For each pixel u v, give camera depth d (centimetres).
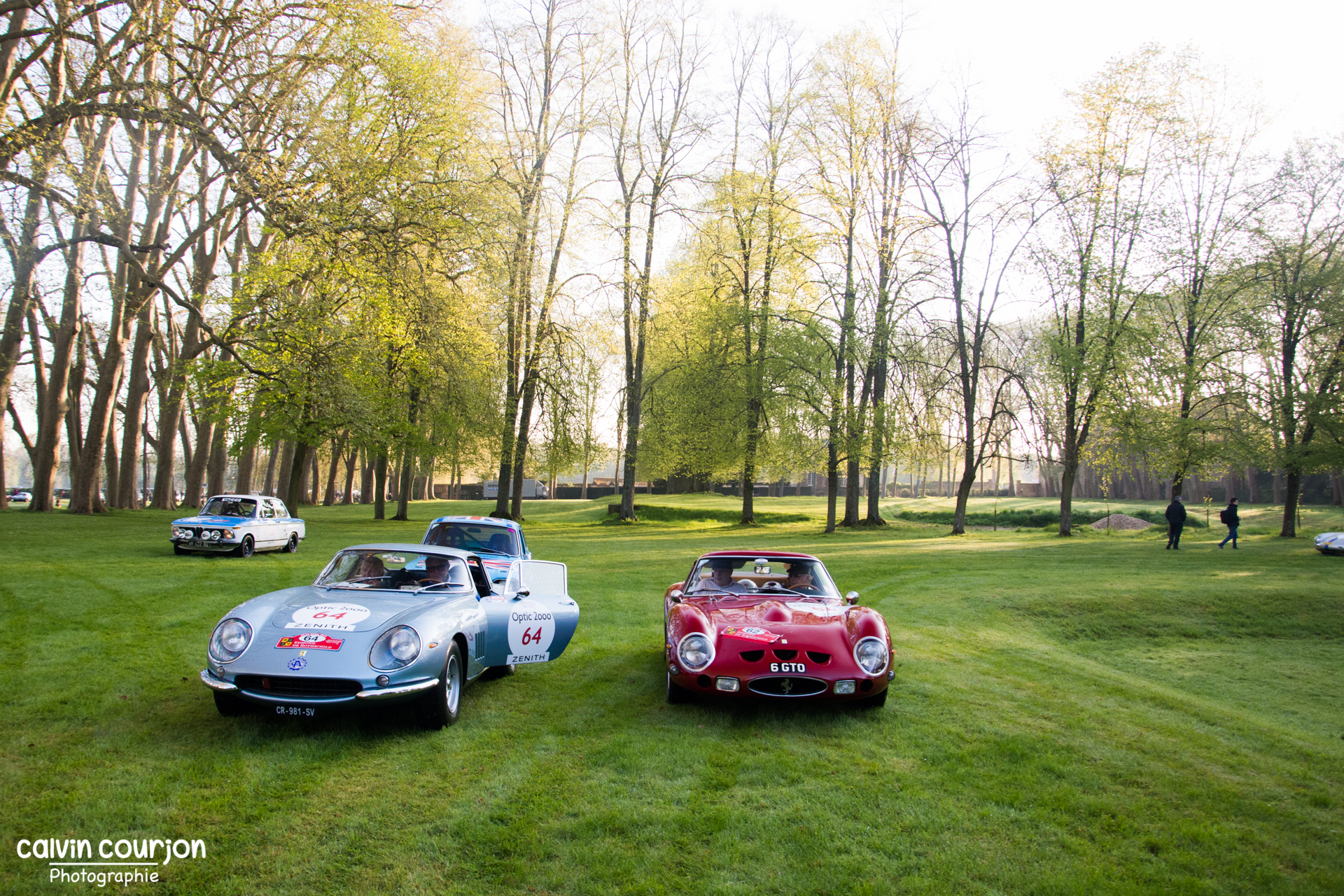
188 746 506
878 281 3072
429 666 543
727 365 3300
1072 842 405
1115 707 710
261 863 356
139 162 2495
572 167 3206
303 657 517
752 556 821
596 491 8025
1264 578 1648
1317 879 375
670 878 355
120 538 2038
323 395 1633
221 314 2439
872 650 626
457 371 2536
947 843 402
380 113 1911
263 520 1828
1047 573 1742
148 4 1424
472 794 447
